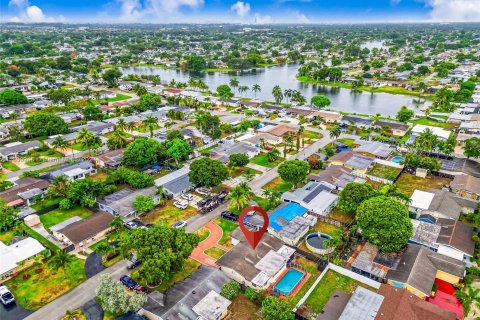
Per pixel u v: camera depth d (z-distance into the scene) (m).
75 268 93.31
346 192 112.44
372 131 199.25
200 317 73.69
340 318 71.38
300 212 114.06
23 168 154.88
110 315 78.12
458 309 78.19
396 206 95.50
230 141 181.00
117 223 102.88
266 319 71.44
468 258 92.94
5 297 82.00
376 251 94.44
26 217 112.81
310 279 88.94
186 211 120.50
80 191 120.62
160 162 158.12
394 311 71.56
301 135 193.75
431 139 152.25
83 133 160.25
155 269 78.31
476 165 146.00
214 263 94.38
